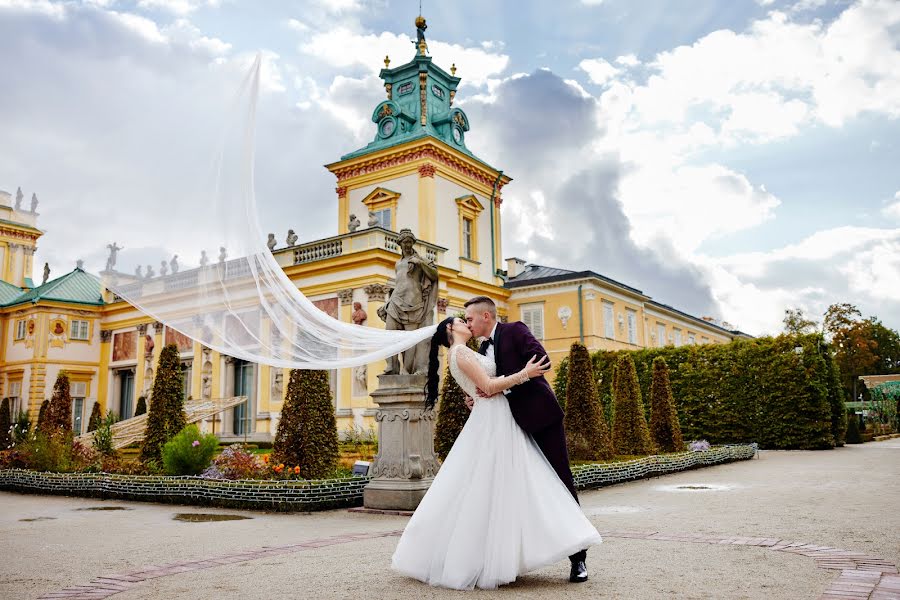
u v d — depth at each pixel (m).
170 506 10.59
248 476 10.99
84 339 34.44
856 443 26.45
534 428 4.41
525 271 38.12
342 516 8.80
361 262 24.67
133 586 4.64
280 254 27.23
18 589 4.68
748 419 23.77
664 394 18.30
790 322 54.84
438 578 4.24
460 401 12.52
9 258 39.72
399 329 9.36
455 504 4.32
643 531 6.45
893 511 7.59
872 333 54.41
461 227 32.94
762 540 5.68
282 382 26.50
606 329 34.91
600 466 11.98
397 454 9.11
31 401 32.78
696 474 14.17
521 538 4.20
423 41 34.41
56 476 12.79
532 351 4.47
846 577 4.22
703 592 3.88
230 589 4.38
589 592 3.96
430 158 31.22
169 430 14.28
